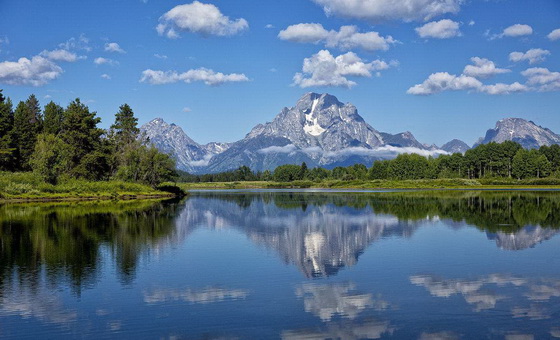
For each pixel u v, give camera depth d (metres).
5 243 43.94
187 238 47.31
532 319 22.67
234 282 29.47
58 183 123.44
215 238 47.31
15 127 141.88
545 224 56.09
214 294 26.94
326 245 42.56
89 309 24.56
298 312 23.91
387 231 51.41
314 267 33.44
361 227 55.16
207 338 20.83
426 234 48.78
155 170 145.25
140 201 113.50
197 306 24.91
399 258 36.25
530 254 37.44
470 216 66.12
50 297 26.58
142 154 143.88
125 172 140.62
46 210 81.44
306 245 42.69
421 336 20.84
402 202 98.56
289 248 41.19
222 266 33.88
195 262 35.28
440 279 29.80
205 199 125.06
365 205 91.12
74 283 29.39
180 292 27.41
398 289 27.67
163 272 32.16
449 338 20.61
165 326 22.19
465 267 33.00
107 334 21.34
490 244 42.22
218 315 23.56
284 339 20.69
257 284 29.00
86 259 36.41
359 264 34.28
